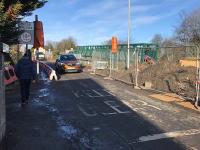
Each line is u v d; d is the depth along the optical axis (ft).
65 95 58.85
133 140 31.58
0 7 40.93
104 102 51.62
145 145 30.09
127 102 51.52
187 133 33.88
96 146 29.89
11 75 71.77
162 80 75.92
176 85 68.23
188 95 57.11
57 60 113.39
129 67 112.98
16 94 59.72
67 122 38.81
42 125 37.42
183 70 83.05
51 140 31.73
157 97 55.98
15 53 98.58
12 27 48.01
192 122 38.63
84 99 54.60
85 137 32.68
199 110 44.70
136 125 37.19
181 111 44.91
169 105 49.21
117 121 39.11
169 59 101.50
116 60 123.13
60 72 109.70
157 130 35.04
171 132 34.24
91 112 44.27
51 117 41.42
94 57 145.38
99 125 37.32
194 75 73.77
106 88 68.54
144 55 124.36
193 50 88.43
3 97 30.09
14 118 40.83
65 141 31.42
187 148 29.22
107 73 104.73
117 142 31.01
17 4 44.98
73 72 111.86
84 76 97.35
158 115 42.32
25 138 32.32
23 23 66.13
